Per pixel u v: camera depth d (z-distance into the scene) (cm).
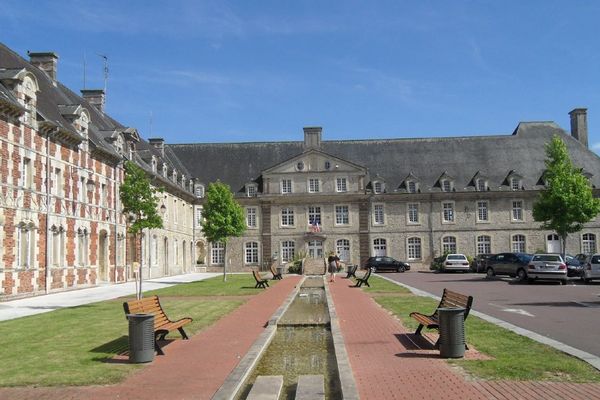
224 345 1176
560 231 3881
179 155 6047
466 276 4069
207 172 5881
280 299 2264
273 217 5606
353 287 2941
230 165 5925
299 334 1366
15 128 2408
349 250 5519
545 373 864
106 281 3412
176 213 5062
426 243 5500
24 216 2466
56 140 2791
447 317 1012
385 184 5581
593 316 1552
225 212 3978
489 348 1070
